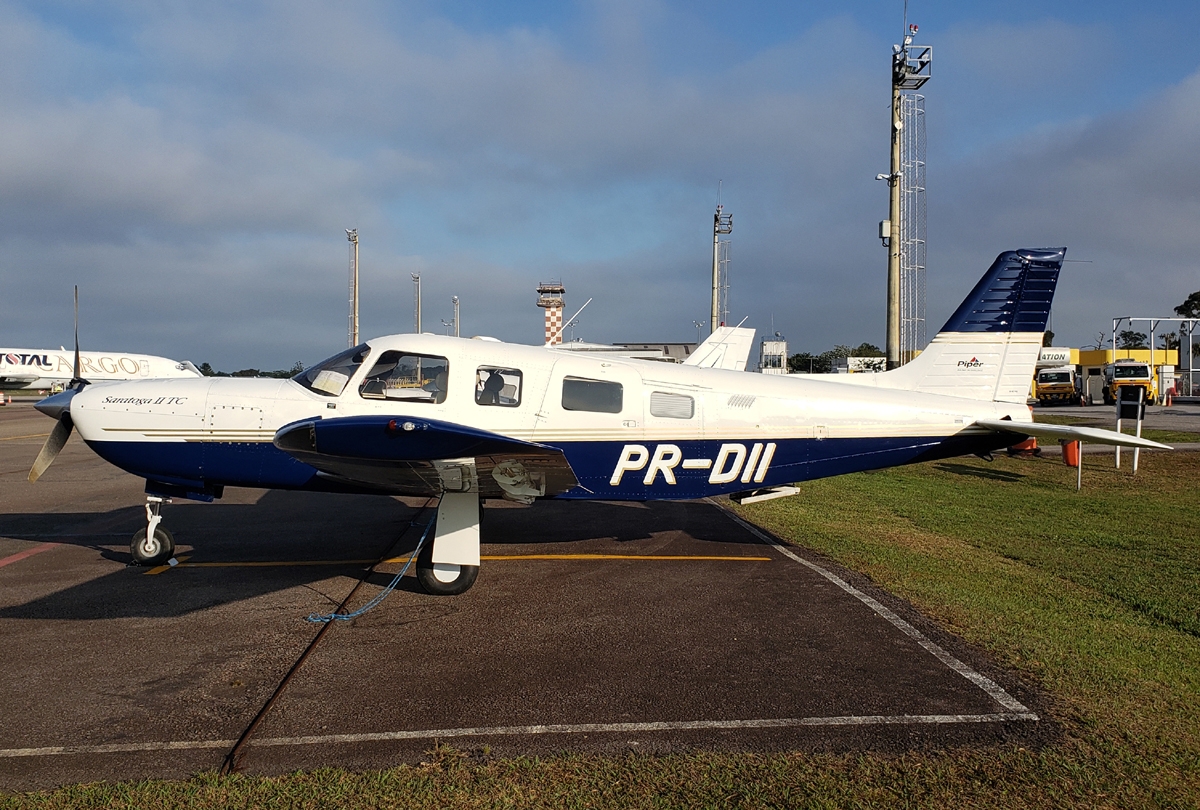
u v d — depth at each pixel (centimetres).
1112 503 987
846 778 294
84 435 637
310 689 378
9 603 522
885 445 703
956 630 474
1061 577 605
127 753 309
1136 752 317
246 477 636
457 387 621
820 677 399
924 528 812
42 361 4341
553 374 636
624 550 704
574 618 498
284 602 530
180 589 560
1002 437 729
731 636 464
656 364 670
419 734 329
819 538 752
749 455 675
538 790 283
